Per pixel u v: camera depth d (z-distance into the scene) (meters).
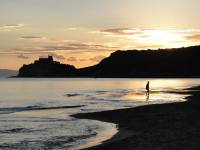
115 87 135.25
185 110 38.00
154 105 44.97
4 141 23.02
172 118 31.06
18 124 31.95
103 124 30.56
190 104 46.03
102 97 74.69
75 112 42.66
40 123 32.47
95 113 38.78
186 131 23.31
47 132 26.78
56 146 21.05
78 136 24.56
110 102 59.19
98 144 21.14
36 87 146.38
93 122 32.03
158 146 18.41
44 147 20.81
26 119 36.06
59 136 24.75
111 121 32.09
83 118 35.06
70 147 20.64
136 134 23.98
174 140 19.91
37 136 24.95
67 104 56.56
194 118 30.67
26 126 30.48
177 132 23.00
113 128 27.92
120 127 27.84
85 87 140.88
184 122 28.14
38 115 40.09
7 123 32.78
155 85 144.00
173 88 112.81
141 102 57.81
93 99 68.44
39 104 57.78
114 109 44.69
